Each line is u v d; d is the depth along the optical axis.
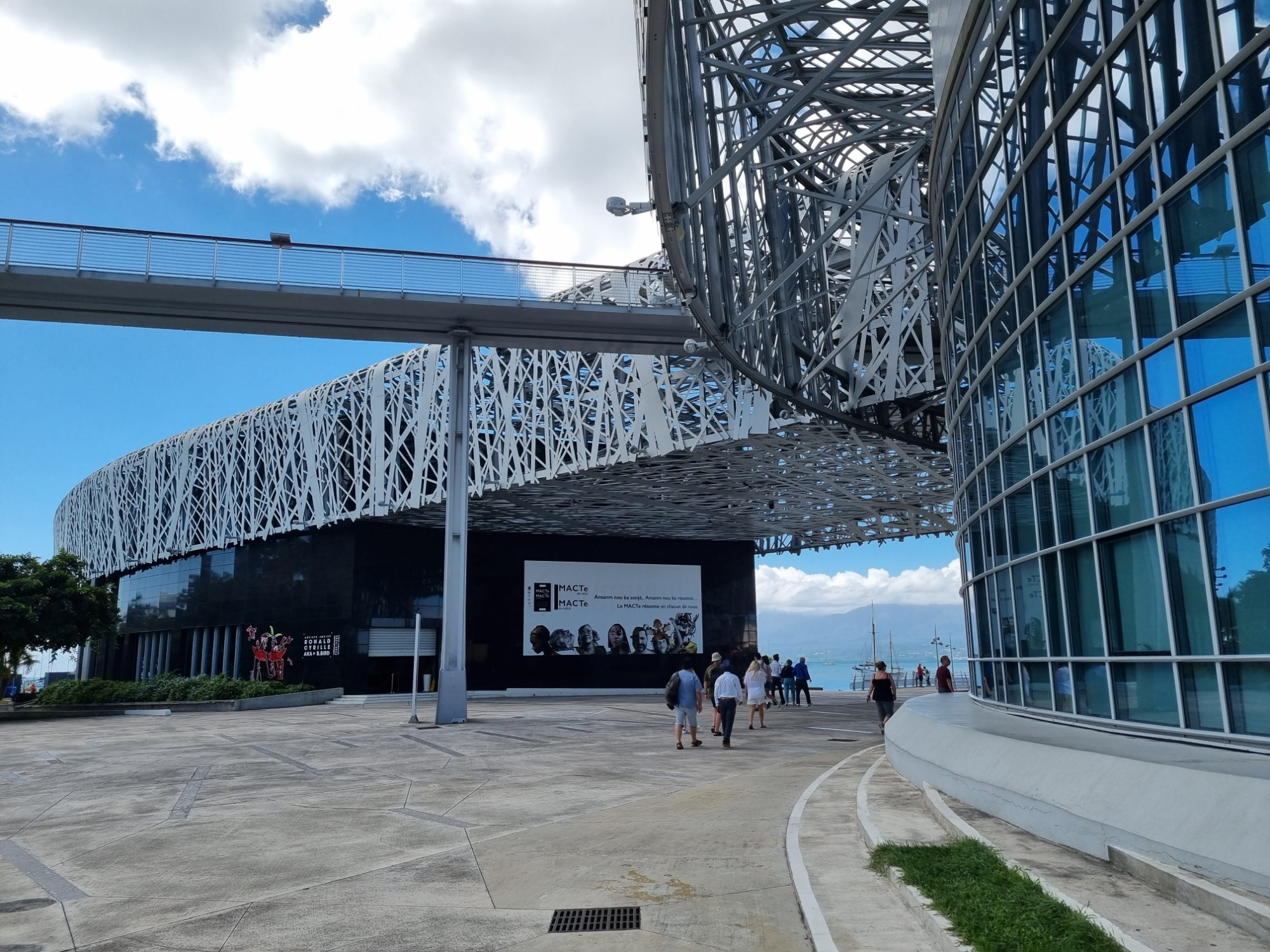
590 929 5.73
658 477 38.47
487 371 40.94
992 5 11.16
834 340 27.05
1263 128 6.52
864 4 17.16
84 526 68.38
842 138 23.55
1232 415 6.90
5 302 24.34
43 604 34.03
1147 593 8.05
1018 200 10.60
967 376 13.35
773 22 17.11
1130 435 8.29
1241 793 5.54
